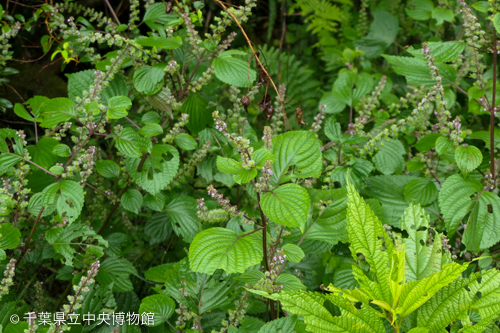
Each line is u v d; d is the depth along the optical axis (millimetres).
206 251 1703
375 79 3939
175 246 3188
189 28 2424
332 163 2791
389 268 1358
